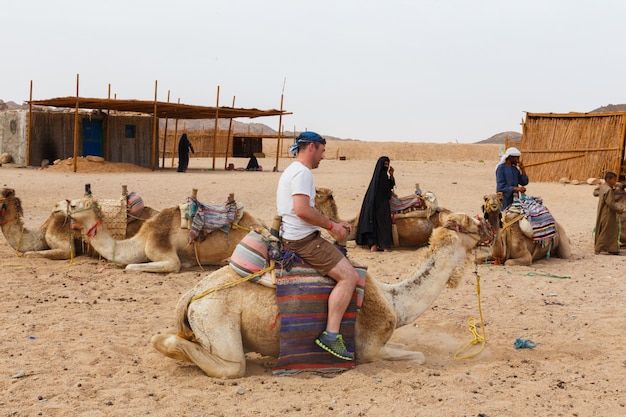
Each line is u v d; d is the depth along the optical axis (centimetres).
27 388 532
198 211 1016
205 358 559
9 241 1102
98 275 983
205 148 5759
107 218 1045
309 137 555
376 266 1134
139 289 912
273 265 570
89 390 532
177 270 1019
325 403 506
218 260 1048
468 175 3597
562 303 885
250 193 2389
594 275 1081
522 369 604
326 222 555
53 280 948
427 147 8894
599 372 596
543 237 1165
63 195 2181
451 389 541
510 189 1184
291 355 563
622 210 1284
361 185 2766
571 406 510
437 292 616
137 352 643
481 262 1172
